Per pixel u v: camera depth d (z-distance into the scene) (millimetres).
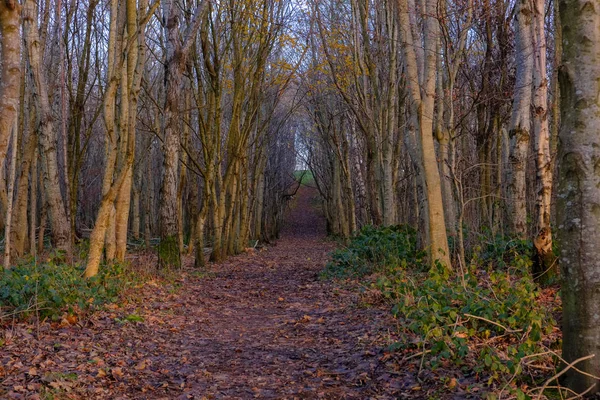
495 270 10273
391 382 5336
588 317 4172
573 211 4191
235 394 5410
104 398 5117
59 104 20672
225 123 29031
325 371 6008
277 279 15266
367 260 13727
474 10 14539
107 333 7301
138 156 26984
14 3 5289
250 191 28719
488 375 5062
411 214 23594
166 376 5957
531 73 11195
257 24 18688
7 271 8289
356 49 18297
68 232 13742
